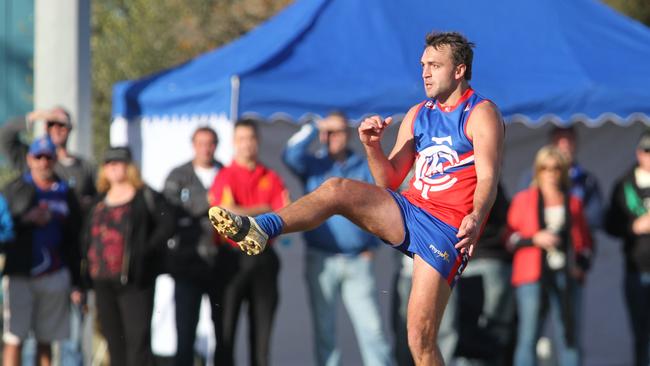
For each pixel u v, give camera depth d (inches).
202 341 1446.9
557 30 1439.5
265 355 1253.7
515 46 1401.3
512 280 1296.8
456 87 771.4
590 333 1626.5
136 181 1224.8
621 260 1632.6
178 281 1258.6
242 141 1261.1
